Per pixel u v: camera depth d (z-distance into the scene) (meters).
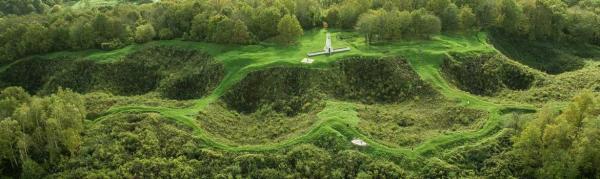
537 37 131.00
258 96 99.88
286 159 74.44
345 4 132.88
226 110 95.06
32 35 120.94
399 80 100.12
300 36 123.81
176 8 128.25
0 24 130.88
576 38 132.00
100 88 110.50
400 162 73.38
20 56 121.81
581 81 98.94
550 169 67.75
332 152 75.50
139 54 117.81
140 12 137.75
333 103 91.75
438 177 71.00
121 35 122.81
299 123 86.56
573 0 154.75
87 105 92.44
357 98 97.88
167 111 89.00
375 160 73.44
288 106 95.44
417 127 84.00
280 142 79.31
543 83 100.06
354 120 83.12
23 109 77.88
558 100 92.38
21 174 72.50
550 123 73.44
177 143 78.56
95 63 115.31
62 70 115.94
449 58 106.56
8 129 73.19
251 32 120.00
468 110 87.62
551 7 130.25
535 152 71.25
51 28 122.31
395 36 116.31
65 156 76.44
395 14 116.06
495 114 84.94
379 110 91.00
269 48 114.88
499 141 76.94
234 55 110.56
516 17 127.00
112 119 84.88
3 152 72.69
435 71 102.25
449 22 124.00
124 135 80.00
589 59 124.25
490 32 127.25
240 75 102.50
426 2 130.62
